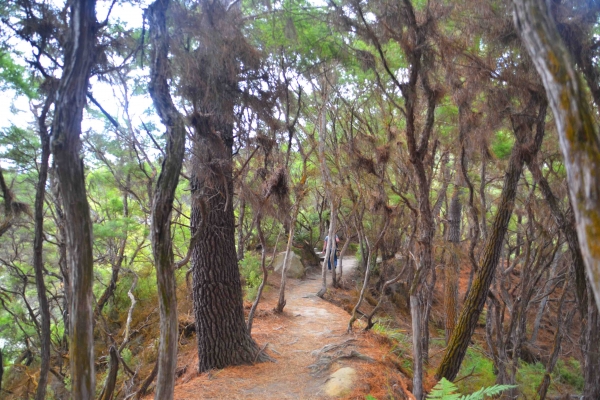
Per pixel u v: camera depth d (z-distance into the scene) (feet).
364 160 27.61
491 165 29.55
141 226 33.45
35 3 11.51
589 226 4.14
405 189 31.76
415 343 19.48
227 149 18.37
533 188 25.81
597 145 4.26
